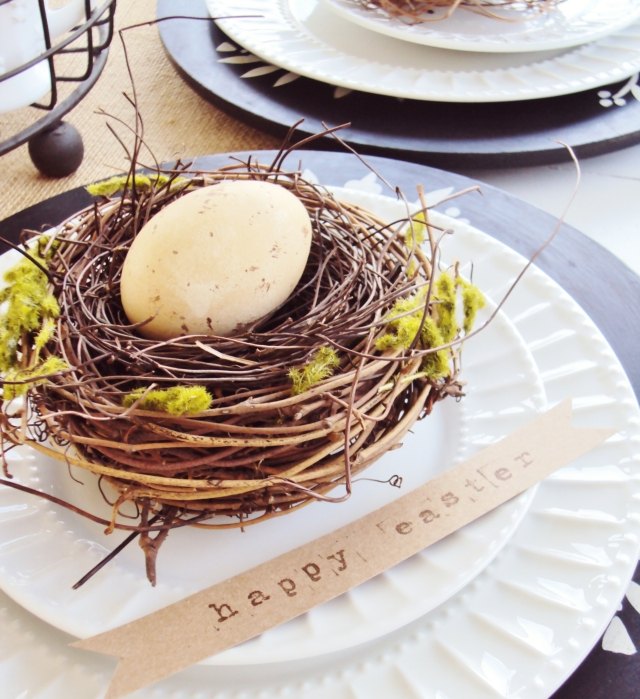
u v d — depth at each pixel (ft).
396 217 1.42
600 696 0.99
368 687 0.97
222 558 1.06
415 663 0.98
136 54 2.00
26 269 1.07
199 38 1.90
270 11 1.93
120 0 2.16
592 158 1.76
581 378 1.23
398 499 1.09
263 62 1.82
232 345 1.06
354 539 1.05
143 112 1.83
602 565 1.04
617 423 1.17
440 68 1.76
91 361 0.98
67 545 1.05
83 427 1.01
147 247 1.06
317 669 0.98
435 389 1.08
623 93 1.77
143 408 0.95
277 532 1.08
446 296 1.08
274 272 1.06
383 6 1.83
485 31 1.80
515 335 1.24
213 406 0.99
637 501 1.09
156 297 1.05
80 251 1.16
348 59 1.78
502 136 1.66
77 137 1.66
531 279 1.33
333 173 1.54
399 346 1.02
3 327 1.02
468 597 1.03
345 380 0.98
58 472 1.13
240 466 0.99
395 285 1.10
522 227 1.47
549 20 1.86
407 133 1.65
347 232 1.19
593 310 1.35
